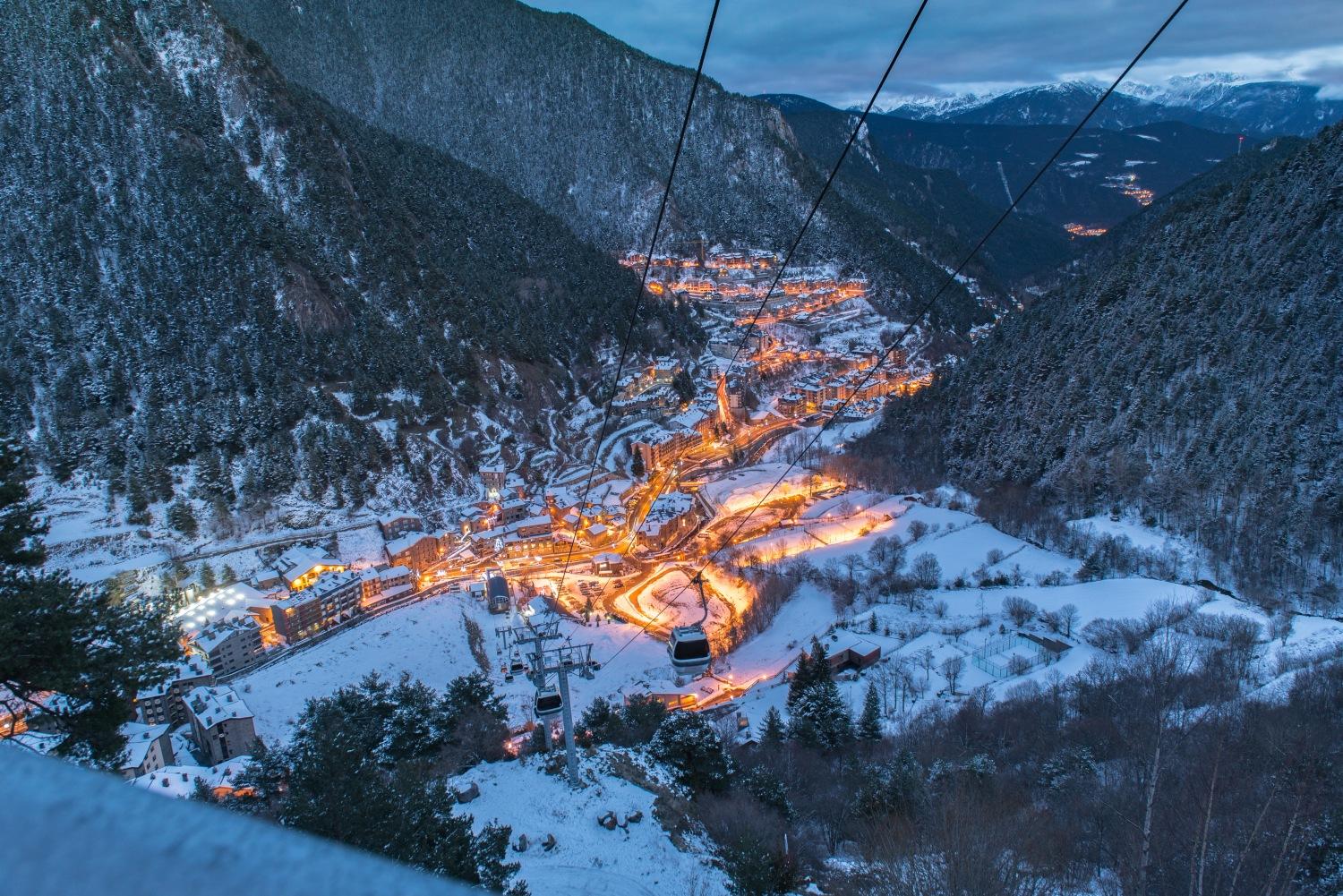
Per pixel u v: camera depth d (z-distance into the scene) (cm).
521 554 16200
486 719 5903
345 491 16462
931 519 15388
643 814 4725
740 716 8506
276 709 10088
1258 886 3094
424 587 14738
